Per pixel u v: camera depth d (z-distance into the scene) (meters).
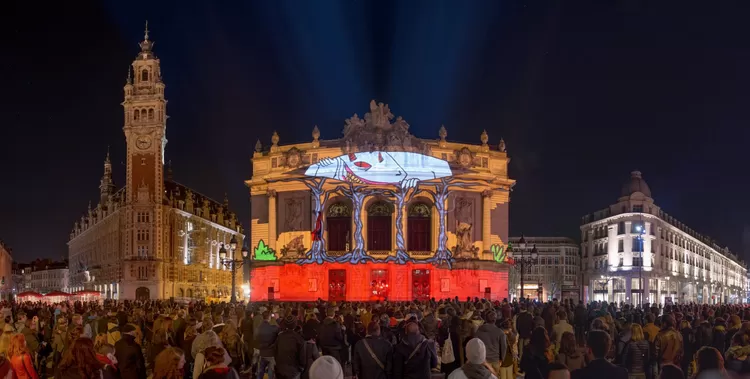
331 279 83.56
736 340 15.52
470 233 84.81
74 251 186.50
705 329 23.30
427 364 15.78
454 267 83.00
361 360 15.88
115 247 131.12
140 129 121.62
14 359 16.59
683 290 156.38
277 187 87.31
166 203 123.81
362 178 82.56
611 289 139.50
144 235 120.06
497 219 89.56
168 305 56.56
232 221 165.62
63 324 24.52
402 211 83.44
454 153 86.75
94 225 151.62
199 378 11.84
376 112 85.25
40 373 28.09
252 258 88.31
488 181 87.12
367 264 82.62
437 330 30.88
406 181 82.88
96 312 39.62
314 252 82.81
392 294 82.12
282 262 84.00
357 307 45.41
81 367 13.68
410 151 83.81
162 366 12.90
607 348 13.40
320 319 33.19
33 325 26.70
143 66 123.25
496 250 87.56
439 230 83.56
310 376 9.98
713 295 185.75
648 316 25.91
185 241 131.25
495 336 19.19
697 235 177.75
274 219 87.38
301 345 18.58
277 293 84.31
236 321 26.84
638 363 18.11
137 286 118.62
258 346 21.62
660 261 139.88
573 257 179.75
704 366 11.69
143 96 122.06
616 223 139.88
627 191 141.38
